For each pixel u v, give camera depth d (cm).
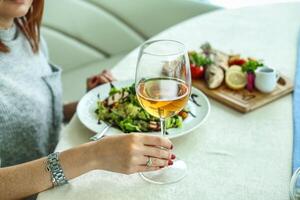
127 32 197
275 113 91
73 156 73
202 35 130
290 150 79
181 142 83
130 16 195
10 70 95
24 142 95
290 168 75
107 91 98
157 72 75
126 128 84
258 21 138
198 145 82
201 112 89
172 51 79
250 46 121
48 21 187
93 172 76
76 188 72
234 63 107
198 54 108
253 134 84
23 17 103
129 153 72
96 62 193
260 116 90
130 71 110
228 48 120
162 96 73
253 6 151
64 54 192
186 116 88
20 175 72
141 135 74
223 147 81
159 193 70
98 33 195
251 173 74
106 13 194
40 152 100
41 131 99
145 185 72
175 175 74
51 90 104
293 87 98
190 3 188
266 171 74
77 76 180
